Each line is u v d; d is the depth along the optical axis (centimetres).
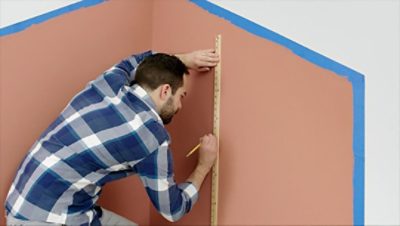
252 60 174
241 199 180
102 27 196
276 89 167
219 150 186
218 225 189
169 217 162
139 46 210
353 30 147
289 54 163
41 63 180
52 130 157
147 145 149
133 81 164
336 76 151
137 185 217
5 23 172
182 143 202
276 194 169
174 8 203
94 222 163
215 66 185
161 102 160
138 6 208
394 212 140
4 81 172
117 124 149
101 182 159
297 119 162
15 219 152
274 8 166
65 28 186
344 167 151
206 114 191
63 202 152
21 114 177
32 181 151
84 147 149
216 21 185
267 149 171
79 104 155
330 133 154
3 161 174
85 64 193
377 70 142
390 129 140
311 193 160
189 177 183
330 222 155
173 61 162
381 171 142
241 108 178
